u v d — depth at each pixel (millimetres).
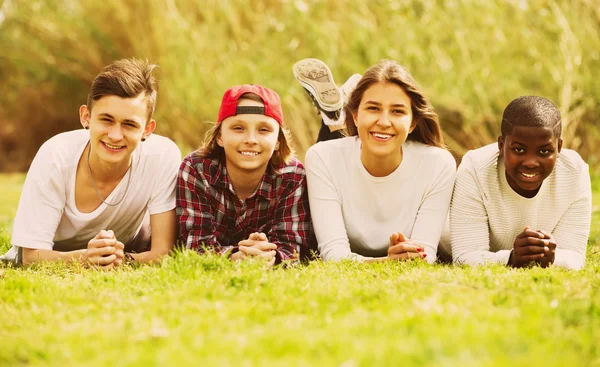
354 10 10805
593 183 8727
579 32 10156
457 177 3734
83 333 2139
